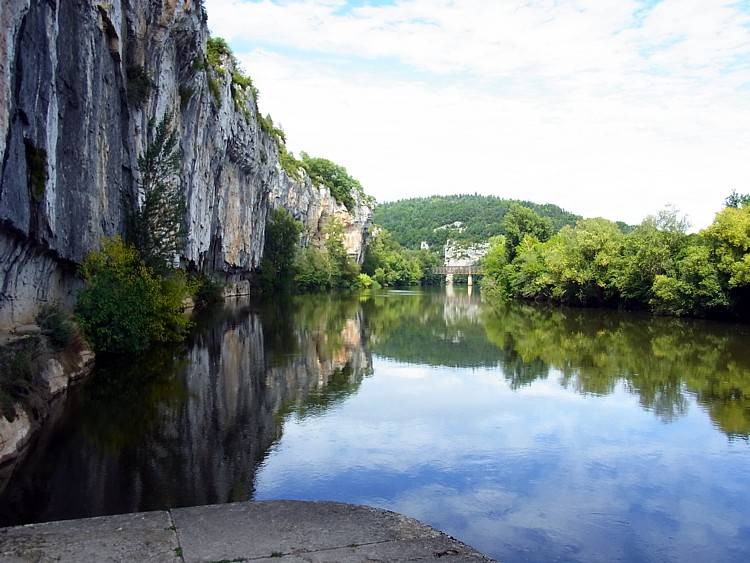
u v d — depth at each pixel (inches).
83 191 775.1
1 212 500.7
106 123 872.3
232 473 462.3
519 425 637.9
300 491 439.2
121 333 841.5
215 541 232.1
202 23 1448.1
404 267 5147.6
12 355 525.7
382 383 837.8
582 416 677.9
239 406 659.4
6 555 214.2
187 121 1434.5
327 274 3528.5
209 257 1963.6
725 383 858.8
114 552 219.3
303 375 859.4
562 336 1421.0
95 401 631.8
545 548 373.1
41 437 513.7
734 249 1739.7
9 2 482.6
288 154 3927.2
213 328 1332.4
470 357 1088.2
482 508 427.5
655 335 1443.2
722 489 472.7
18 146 532.4
